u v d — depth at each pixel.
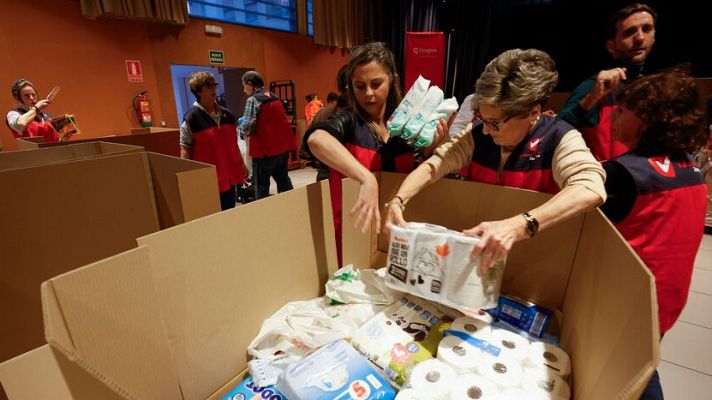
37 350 0.47
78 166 1.08
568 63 5.33
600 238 0.70
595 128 1.62
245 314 0.78
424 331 0.81
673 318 1.02
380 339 0.77
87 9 3.88
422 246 0.77
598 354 0.55
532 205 0.87
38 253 1.02
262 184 3.77
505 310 0.89
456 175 1.21
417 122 1.09
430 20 7.05
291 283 0.91
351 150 1.16
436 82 3.71
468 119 2.30
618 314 0.50
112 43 4.20
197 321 0.67
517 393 0.63
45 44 3.74
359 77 1.12
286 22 6.12
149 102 4.57
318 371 0.67
